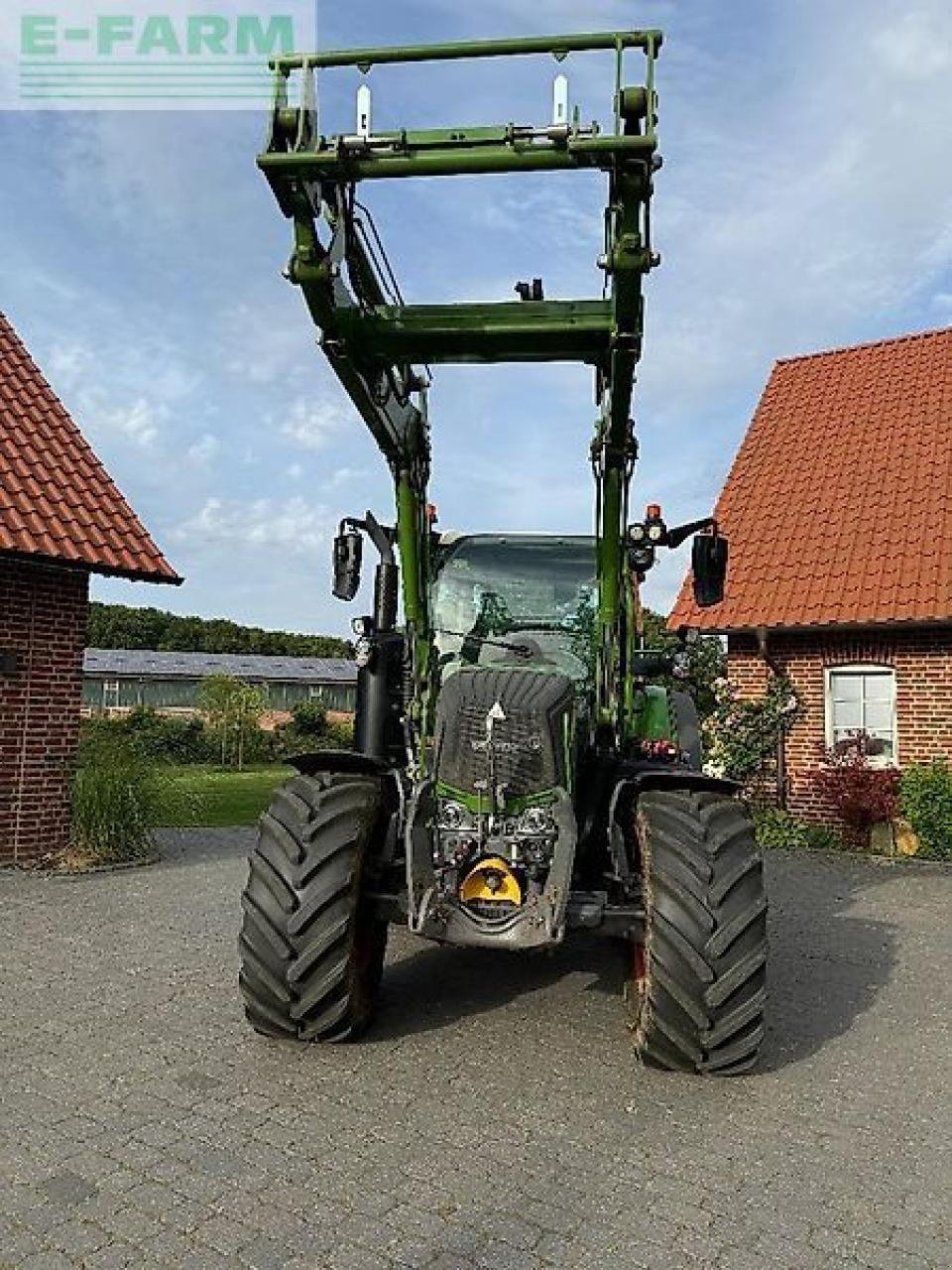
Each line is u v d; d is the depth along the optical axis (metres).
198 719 37.62
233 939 7.33
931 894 9.95
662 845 4.75
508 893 4.84
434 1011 5.64
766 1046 5.25
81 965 6.58
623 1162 3.87
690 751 8.62
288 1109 4.29
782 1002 6.08
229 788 22.89
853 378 17.14
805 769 14.15
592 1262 3.18
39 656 10.55
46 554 10.02
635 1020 5.02
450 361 5.60
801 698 14.22
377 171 4.50
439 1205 3.51
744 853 4.76
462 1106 4.35
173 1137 4.00
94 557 10.60
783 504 15.48
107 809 10.72
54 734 10.70
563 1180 3.71
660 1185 3.70
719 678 17.88
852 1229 3.42
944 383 15.99
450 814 5.00
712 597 5.96
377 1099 4.41
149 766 11.76
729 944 4.55
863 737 13.59
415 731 6.05
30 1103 4.32
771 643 14.55
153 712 39.03
